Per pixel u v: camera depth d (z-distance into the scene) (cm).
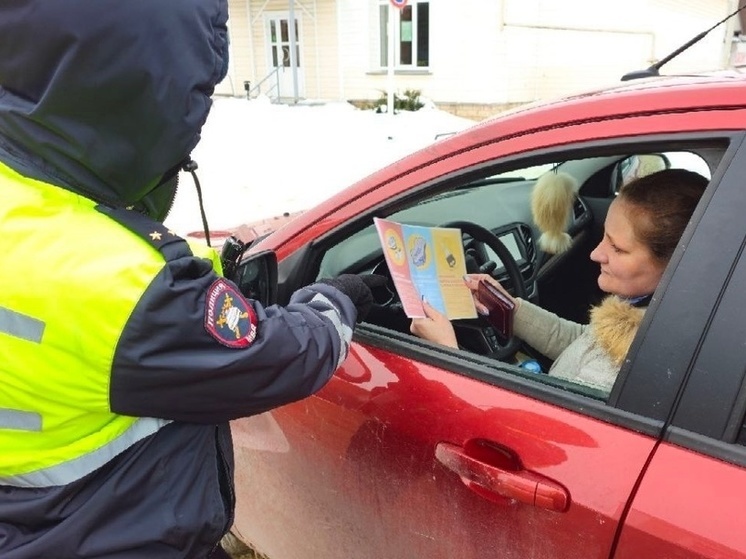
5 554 99
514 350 177
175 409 97
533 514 115
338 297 122
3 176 94
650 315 106
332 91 1395
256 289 144
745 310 97
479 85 1161
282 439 170
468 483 125
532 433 117
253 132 1023
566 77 1225
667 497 99
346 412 148
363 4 1286
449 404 130
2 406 94
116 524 100
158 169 97
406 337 146
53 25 82
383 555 152
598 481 106
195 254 104
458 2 1145
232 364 95
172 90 89
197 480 107
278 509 182
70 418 94
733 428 97
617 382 109
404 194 149
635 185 140
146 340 89
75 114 89
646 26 1303
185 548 107
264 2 1457
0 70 89
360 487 151
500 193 225
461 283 156
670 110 112
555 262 223
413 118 1100
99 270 88
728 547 92
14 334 89
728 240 100
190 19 88
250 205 676
